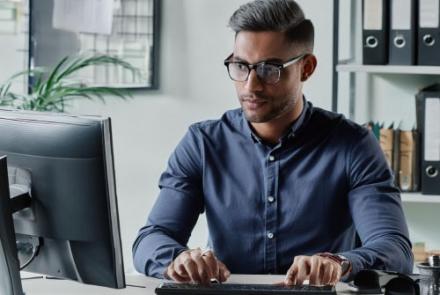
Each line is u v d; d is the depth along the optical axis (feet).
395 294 6.15
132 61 11.60
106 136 5.51
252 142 7.54
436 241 11.36
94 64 11.50
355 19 11.12
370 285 6.23
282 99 7.06
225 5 11.55
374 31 10.16
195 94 11.66
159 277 6.81
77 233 5.68
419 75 11.27
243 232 7.48
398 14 10.11
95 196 5.56
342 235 7.51
